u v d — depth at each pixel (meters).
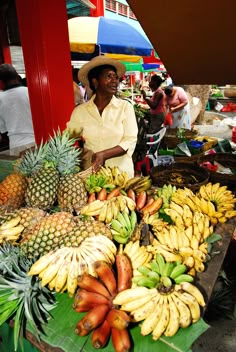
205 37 1.42
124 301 1.12
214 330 2.40
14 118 3.81
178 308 1.10
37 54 2.98
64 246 1.37
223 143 4.48
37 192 1.86
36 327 1.14
